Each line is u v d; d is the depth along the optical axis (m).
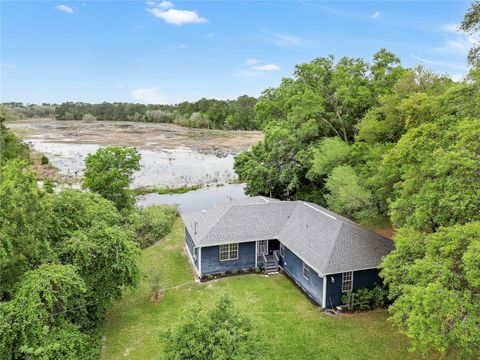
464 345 9.18
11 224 11.93
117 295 15.47
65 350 11.55
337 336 14.61
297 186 31.14
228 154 68.88
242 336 10.54
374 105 29.69
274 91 38.16
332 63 33.94
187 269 21.16
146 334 15.09
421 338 9.49
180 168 55.22
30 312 11.02
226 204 23.50
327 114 32.16
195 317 10.86
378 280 17.14
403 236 13.07
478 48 16.95
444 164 11.45
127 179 27.61
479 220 10.84
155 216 27.95
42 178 44.50
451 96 14.59
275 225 21.27
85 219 15.56
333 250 16.84
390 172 20.06
